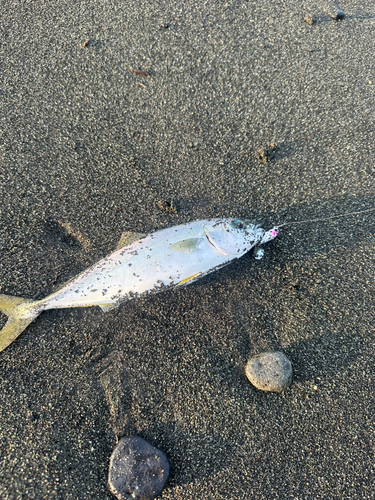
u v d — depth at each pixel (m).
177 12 0.61
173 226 0.48
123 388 0.45
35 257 0.50
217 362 0.46
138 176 0.52
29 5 0.62
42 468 0.42
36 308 0.46
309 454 0.43
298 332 0.47
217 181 0.52
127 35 0.60
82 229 0.50
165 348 0.46
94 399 0.45
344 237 0.50
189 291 0.48
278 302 0.48
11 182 0.52
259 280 0.49
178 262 0.46
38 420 0.44
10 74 0.58
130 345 0.47
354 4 0.64
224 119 0.55
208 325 0.47
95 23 0.61
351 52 0.60
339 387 0.45
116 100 0.56
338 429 0.44
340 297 0.48
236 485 0.42
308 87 0.57
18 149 0.54
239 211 0.51
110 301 0.46
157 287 0.46
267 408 0.44
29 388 0.45
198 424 0.44
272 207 0.51
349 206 0.51
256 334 0.47
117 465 0.41
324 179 0.53
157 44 0.59
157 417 0.44
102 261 0.46
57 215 0.51
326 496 0.42
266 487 0.42
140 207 0.51
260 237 0.49
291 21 0.62
